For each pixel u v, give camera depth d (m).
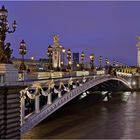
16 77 29.89
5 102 28.00
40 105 44.31
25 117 35.81
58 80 45.41
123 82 125.38
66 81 51.59
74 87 56.75
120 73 131.62
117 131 42.00
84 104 76.44
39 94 37.41
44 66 74.12
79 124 46.66
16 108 29.33
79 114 57.53
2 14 28.80
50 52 55.78
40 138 36.81
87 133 40.38
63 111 61.62
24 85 30.94
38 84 36.91
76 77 57.34
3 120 27.91
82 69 78.50
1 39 29.06
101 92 123.25
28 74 35.41
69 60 68.38
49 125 45.09
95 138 37.72
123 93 120.75
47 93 40.69
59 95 46.75
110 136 39.06
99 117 54.12
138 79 138.50
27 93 34.38
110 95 108.31
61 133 39.94
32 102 42.28
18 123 29.66
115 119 52.03
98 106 71.94
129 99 92.19
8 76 28.70
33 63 72.94
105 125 46.38
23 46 37.59
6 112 28.05
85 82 65.50
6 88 27.92
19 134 29.83
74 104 76.44
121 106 72.06
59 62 75.31
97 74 81.06
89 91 123.56
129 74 138.75
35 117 37.47
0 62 28.66
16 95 29.34
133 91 134.75
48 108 41.94
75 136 38.72
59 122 47.84
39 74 38.91
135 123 48.25
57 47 75.81
